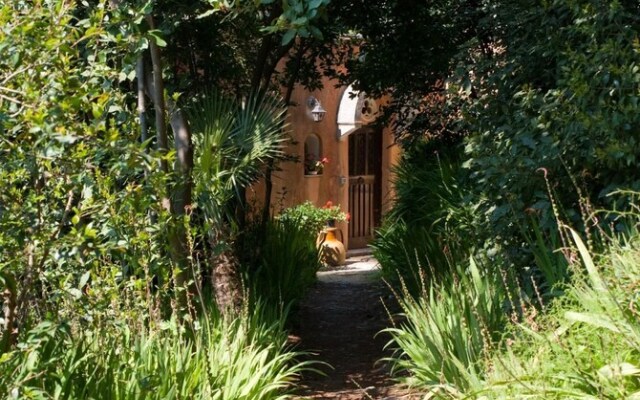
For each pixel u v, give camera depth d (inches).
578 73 297.3
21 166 204.5
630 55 298.8
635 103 287.1
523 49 354.9
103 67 227.9
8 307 201.2
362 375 374.3
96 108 203.9
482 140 348.5
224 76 467.8
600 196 294.5
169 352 238.1
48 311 212.7
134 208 236.1
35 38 193.0
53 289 226.7
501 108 356.2
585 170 300.8
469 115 367.6
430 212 518.9
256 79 463.2
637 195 283.4
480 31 505.7
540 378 193.2
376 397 329.1
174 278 269.4
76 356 208.7
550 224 302.2
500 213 319.6
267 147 365.1
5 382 183.3
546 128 311.7
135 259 249.1
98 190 219.5
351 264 779.4
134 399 209.3
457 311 282.0
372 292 593.6
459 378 249.0
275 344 324.8
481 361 239.8
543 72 353.4
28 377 181.2
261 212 571.8
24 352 194.2
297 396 309.0
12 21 200.5
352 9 508.1
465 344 264.1
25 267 209.0
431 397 266.7
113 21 242.8
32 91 189.6
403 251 499.5
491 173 320.8
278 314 434.9
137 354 228.1
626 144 286.7
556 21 334.0
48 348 204.8
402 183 594.9
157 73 304.2
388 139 882.1
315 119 761.0
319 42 527.5
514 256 313.9
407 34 528.4
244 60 500.4
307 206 746.8
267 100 434.0
